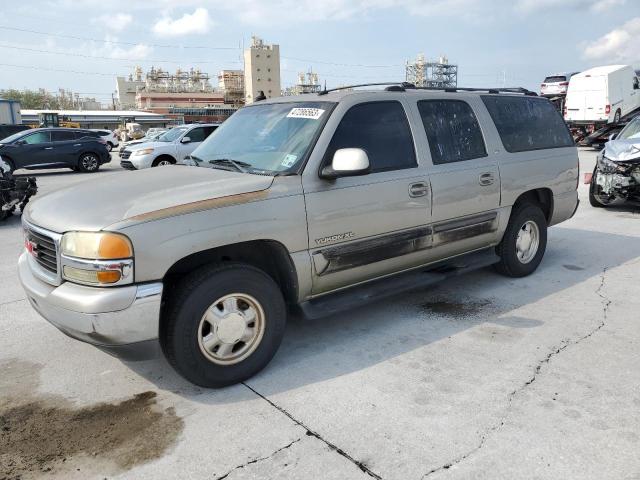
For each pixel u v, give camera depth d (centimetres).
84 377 361
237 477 258
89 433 296
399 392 332
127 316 296
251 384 347
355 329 432
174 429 298
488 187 483
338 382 346
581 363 365
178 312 316
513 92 561
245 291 338
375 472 259
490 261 505
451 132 465
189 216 314
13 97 13275
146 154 1609
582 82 2333
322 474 258
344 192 378
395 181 407
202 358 327
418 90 458
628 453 269
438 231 444
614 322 436
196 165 423
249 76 13662
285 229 349
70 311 298
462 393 329
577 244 696
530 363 367
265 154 390
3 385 351
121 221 298
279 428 297
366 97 411
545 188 551
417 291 520
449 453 271
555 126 581
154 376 361
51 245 321
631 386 334
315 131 381
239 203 332
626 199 886
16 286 565
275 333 357
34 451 280
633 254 643
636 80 2520
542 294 506
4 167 952
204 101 14700
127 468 266
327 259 374
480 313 461
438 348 394
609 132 1388
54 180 1706
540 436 284
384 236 407
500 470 258
